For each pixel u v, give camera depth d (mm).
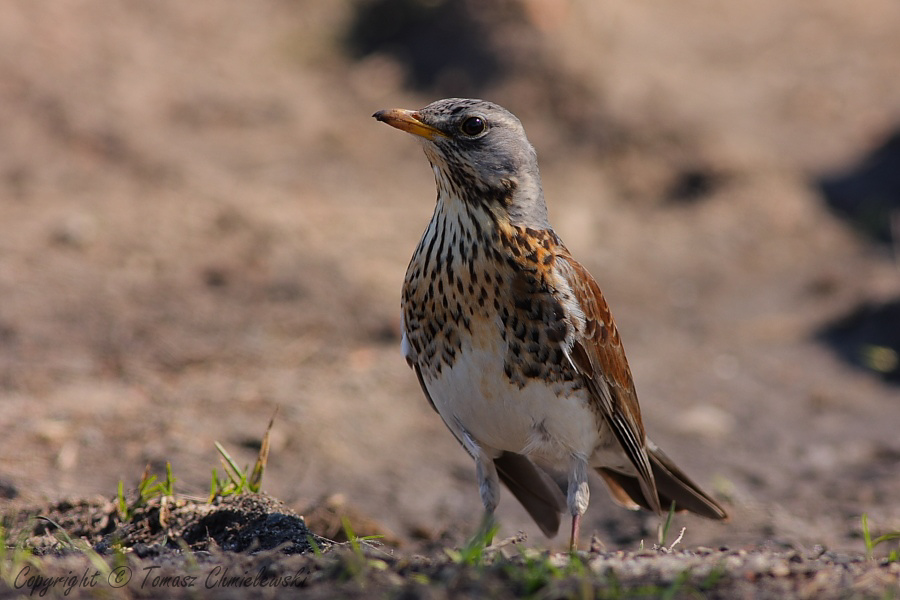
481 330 7797
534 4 22438
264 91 21266
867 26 27562
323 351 14094
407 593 5887
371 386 13422
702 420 13625
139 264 15531
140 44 21766
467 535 10352
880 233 19188
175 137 19312
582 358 7949
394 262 16344
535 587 5871
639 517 11219
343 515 9719
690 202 19828
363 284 15562
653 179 20141
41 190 17141
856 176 20812
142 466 10703
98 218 16469
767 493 11852
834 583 6082
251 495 8367
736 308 16875
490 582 5973
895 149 21406
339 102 21406
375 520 10086
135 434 11453
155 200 17266
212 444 11469
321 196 18219
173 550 7191
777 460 12773
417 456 12188
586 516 11367
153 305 14594
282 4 24234
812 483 12148
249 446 11617
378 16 23547
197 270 15578
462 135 8047
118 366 13164
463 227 7934
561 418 8008
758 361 15359
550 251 8031
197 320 14391
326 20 23953
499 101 21109
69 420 11594
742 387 14648
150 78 20734
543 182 19516
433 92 21562
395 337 14664
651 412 13852
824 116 23016
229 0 24125
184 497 8438
